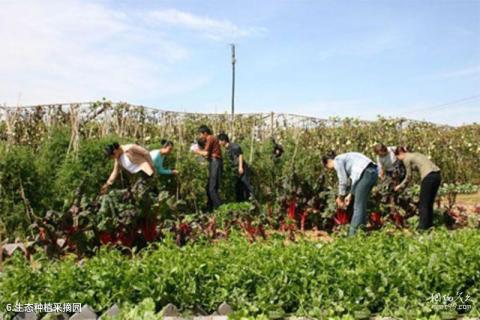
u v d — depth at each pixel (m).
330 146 14.72
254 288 4.90
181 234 7.16
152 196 7.23
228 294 4.78
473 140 19.48
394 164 10.97
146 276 4.69
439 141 18.17
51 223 6.62
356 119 15.80
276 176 12.20
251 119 13.91
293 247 5.52
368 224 9.02
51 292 4.54
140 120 11.75
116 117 11.23
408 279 4.83
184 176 10.44
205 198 10.65
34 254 6.38
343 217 9.08
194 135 12.41
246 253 5.43
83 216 6.62
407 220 9.42
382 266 4.94
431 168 8.54
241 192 10.95
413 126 17.72
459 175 18.91
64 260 5.86
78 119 10.37
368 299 4.78
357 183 7.68
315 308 4.57
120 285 4.65
